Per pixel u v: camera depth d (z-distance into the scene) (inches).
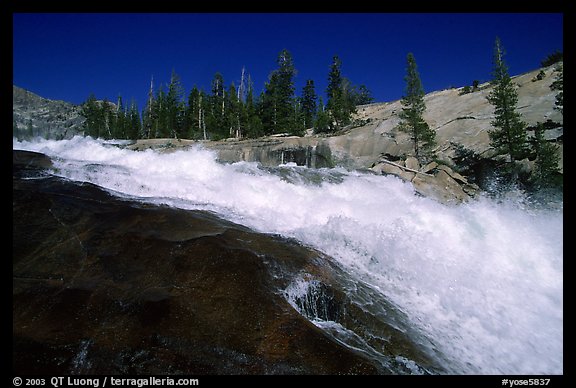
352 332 182.9
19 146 440.8
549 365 190.5
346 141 1299.2
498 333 212.1
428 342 189.0
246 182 359.6
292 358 153.9
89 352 141.9
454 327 209.5
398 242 271.4
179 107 2220.7
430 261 261.3
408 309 213.2
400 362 167.9
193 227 229.5
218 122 2178.9
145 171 337.1
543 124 971.3
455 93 1472.7
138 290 172.9
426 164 948.0
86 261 186.9
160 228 221.3
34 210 217.6
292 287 195.0
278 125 1974.7
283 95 2064.5
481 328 213.9
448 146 1099.3
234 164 478.3
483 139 1044.5
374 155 1219.9
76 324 151.7
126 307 162.4
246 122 1994.3
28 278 170.4
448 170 830.5
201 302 171.8
